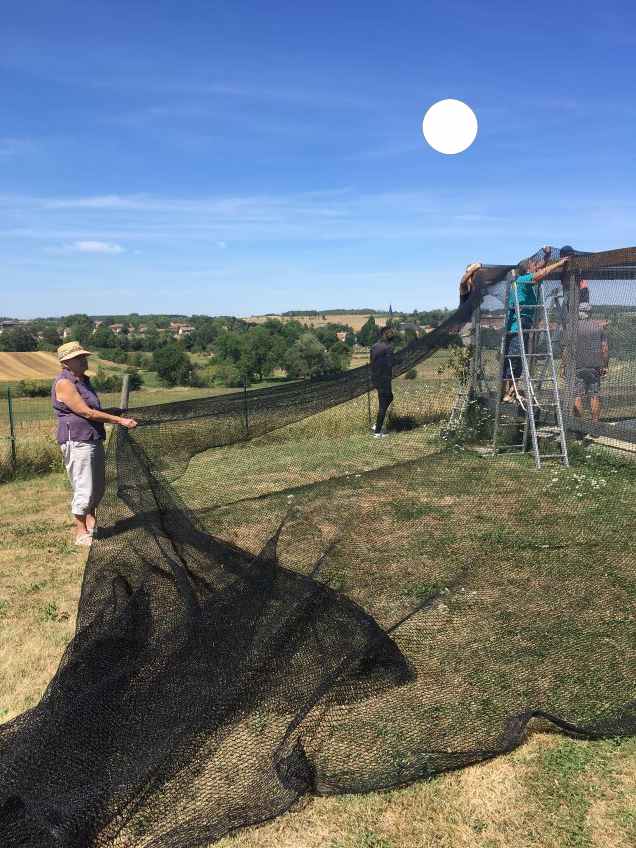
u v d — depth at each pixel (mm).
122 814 2674
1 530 7066
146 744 2838
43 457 10297
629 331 7980
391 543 4441
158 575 3949
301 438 7738
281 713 3215
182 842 2600
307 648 3410
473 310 7113
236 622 3375
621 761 2941
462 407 8211
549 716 3158
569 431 8992
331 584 3828
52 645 4395
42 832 2486
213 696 3061
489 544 4637
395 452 7203
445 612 4051
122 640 3412
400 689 3447
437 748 3031
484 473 6199
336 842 2607
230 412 5164
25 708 3629
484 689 3420
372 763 2967
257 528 4328
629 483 6406
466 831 2621
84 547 6371
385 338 6363
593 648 3717
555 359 9258
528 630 3895
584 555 4625
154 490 4590
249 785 2844
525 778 2871
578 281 8852
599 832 2572
